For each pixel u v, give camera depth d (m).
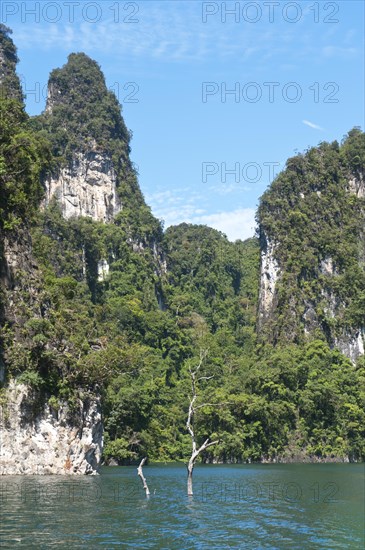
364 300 186.12
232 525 41.28
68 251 178.38
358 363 176.38
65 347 74.19
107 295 188.38
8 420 68.06
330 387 151.12
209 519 42.97
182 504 49.44
